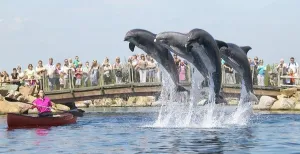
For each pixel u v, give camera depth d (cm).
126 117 3400
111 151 1705
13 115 2606
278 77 4022
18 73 3972
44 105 2739
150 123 2819
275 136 2061
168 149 1727
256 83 3906
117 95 3838
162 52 2470
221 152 1647
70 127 2606
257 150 1678
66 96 3859
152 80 3753
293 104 4075
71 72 3862
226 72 3731
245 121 2736
